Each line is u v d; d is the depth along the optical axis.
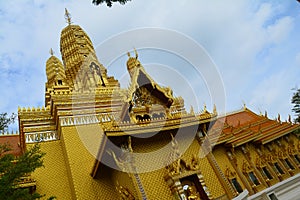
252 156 22.84
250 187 19.81
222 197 17.28
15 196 10.62
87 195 17.11
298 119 30.70
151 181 15.52
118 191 16.70
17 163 11.66
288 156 24.67
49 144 20.59
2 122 12.33
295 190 15.26
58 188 18.25
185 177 16.23
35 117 21.55
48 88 26.38
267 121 28.45
